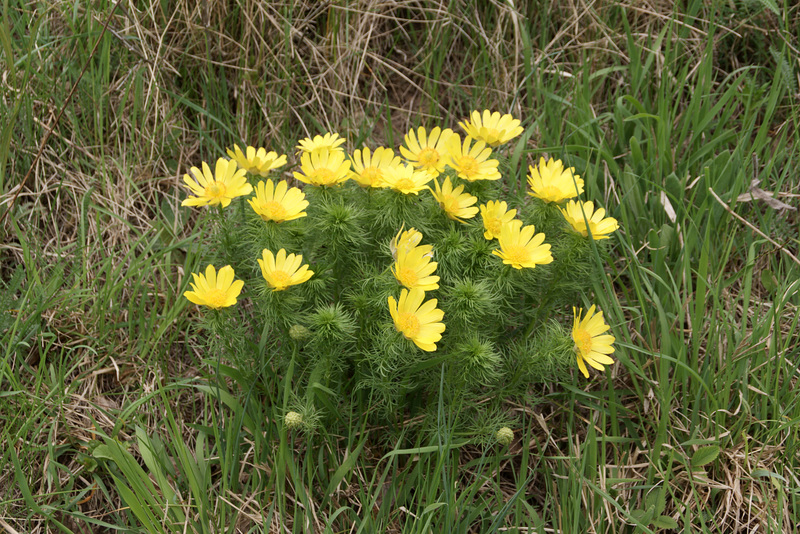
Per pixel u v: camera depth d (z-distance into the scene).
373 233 1.46
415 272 1.36
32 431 1.45
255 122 1.77
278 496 1.39
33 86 1.66
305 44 1.78
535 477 1.49
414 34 1.83
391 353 1.36
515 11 1.77
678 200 1.63
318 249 1.48
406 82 1.84
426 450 1.39
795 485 1.45
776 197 1.62
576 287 1.48
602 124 1.75
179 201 1.67
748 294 1.52
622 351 1.50
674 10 1.73
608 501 1.43
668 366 1.49
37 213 1.62
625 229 1.55
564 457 1.44
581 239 1.44
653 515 1.43
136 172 1.69
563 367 1.47
